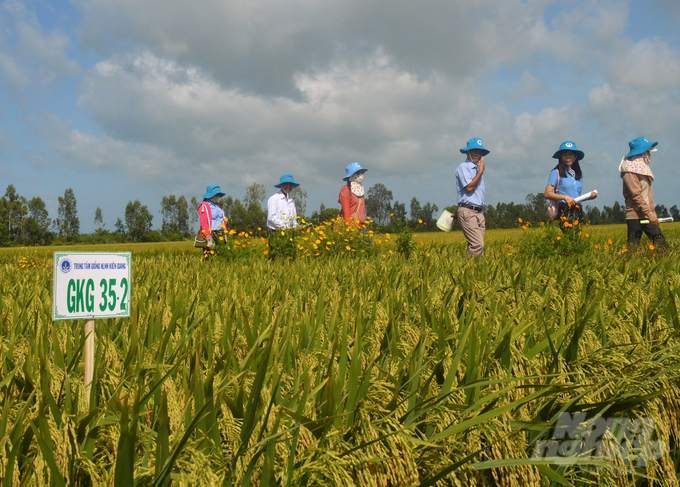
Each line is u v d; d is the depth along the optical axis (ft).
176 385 6.82
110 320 10.22
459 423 5.66
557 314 10.89
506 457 5.40
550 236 28.73
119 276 7.92
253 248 34.58
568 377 6.96
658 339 8.91
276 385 5.67
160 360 7.84
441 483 5.28
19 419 5.32
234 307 10.46
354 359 6.57
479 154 28.66
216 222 35.12
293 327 9.65
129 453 4.49
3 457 4.82
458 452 5.60
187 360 8.00
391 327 8.81
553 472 5.53
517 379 5.87
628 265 17.62
